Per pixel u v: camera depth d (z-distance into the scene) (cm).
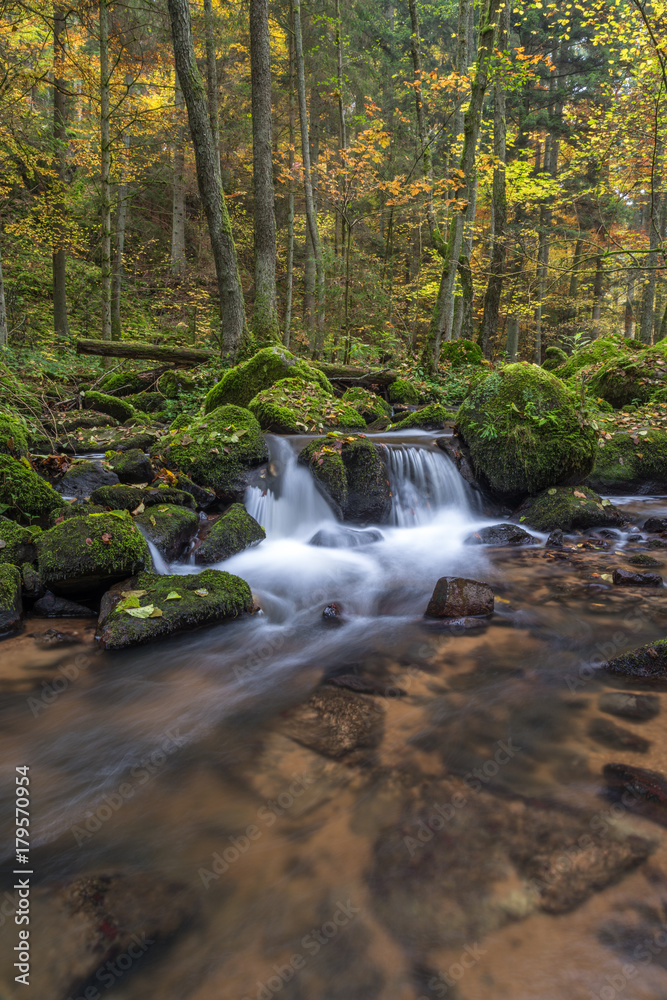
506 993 131
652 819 182
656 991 129
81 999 134
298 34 1348
